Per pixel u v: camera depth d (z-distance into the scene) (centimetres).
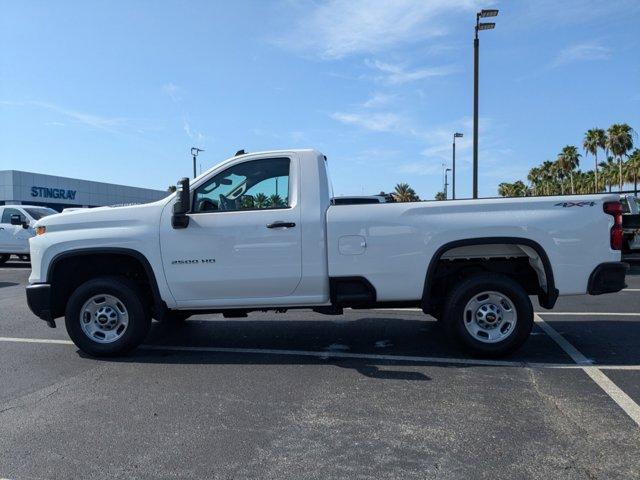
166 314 636
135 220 591
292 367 563
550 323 761
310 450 367
